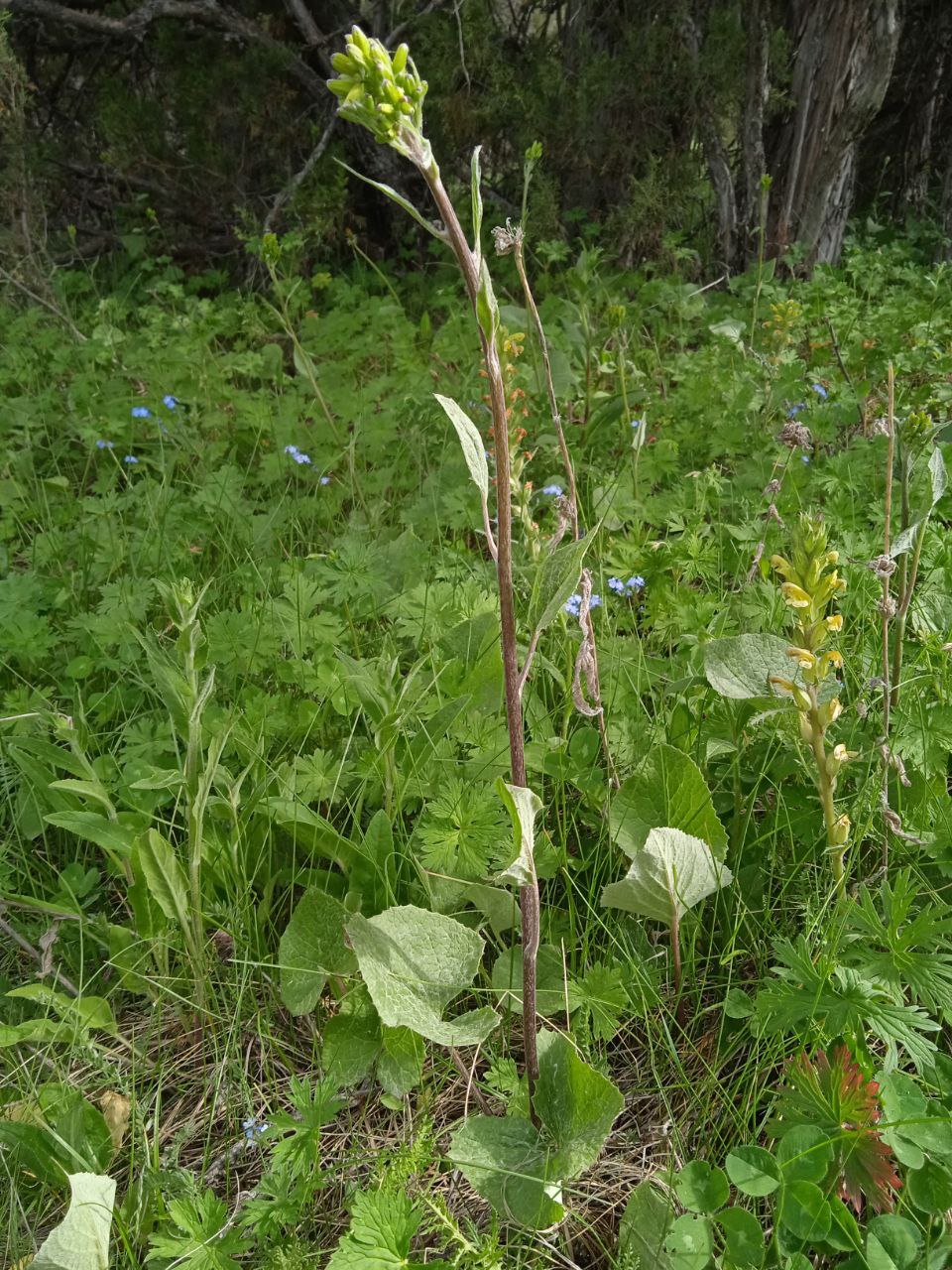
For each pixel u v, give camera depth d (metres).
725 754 2.22
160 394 4.56
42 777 2.16
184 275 7.86
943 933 1.71
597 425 3.77
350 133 7.45
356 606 2.89
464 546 3.24
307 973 1.82
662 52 6.61
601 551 2.96
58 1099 1.71
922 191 9.03
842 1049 1.47
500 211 7.25
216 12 7.15
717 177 6.90
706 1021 1.89
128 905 2.23
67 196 8.30
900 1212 1.41
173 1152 1.68
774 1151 1.62
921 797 2.05
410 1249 1.54
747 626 2.57
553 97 6.89
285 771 2.17
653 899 1.81
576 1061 1.49
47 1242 1.40
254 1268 1.55
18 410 4.40
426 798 2.18
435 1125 1.74
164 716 2.55
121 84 7.55
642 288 6.05
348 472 3.87
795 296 5.85
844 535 2.79
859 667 2.38
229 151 7.59
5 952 2.11
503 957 1.87
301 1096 1.57
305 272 7.45
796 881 2.01
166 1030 1.98
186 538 3.37
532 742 2.21
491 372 1.25
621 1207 1.60
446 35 6.73
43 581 3.17
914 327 5.28
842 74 6.36
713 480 3.23
